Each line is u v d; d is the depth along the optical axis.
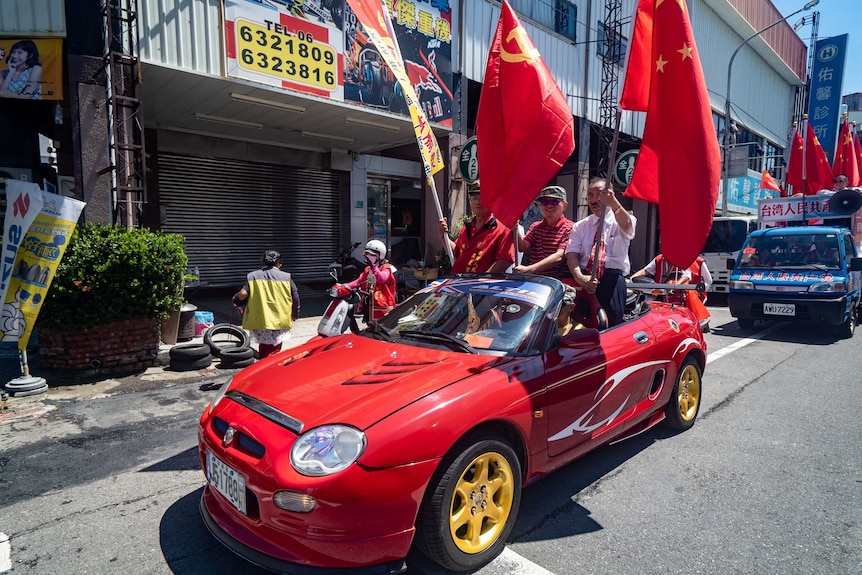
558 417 3.02
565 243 4.57
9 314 4.93
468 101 12.93
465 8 10.94
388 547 2.21
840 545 2.77
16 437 4.16
